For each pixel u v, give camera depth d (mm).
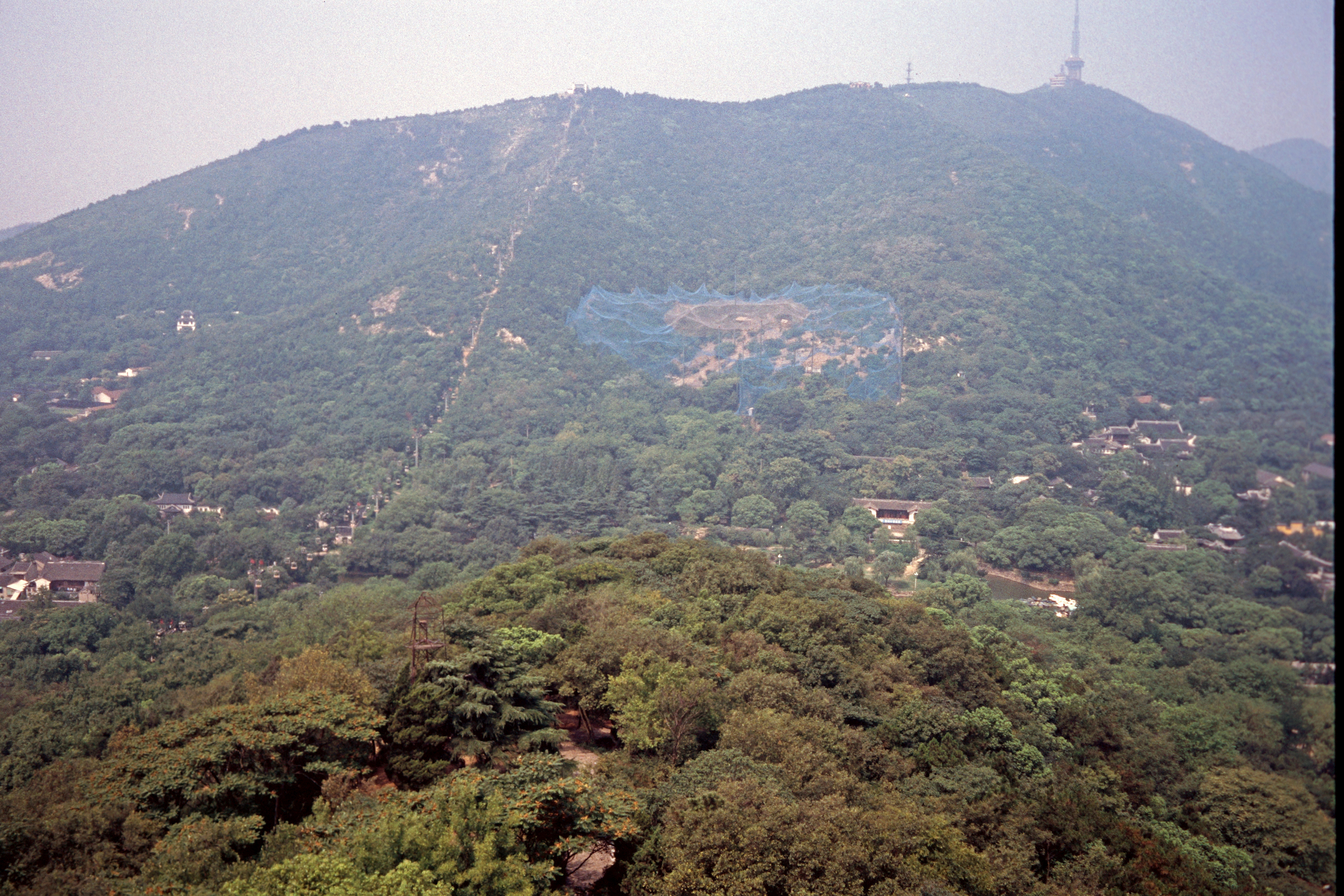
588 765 57938
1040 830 56062
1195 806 60688
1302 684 55500
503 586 95375
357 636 78500
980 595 133250
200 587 157625
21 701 103625
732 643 76312
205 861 43188
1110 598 113688
